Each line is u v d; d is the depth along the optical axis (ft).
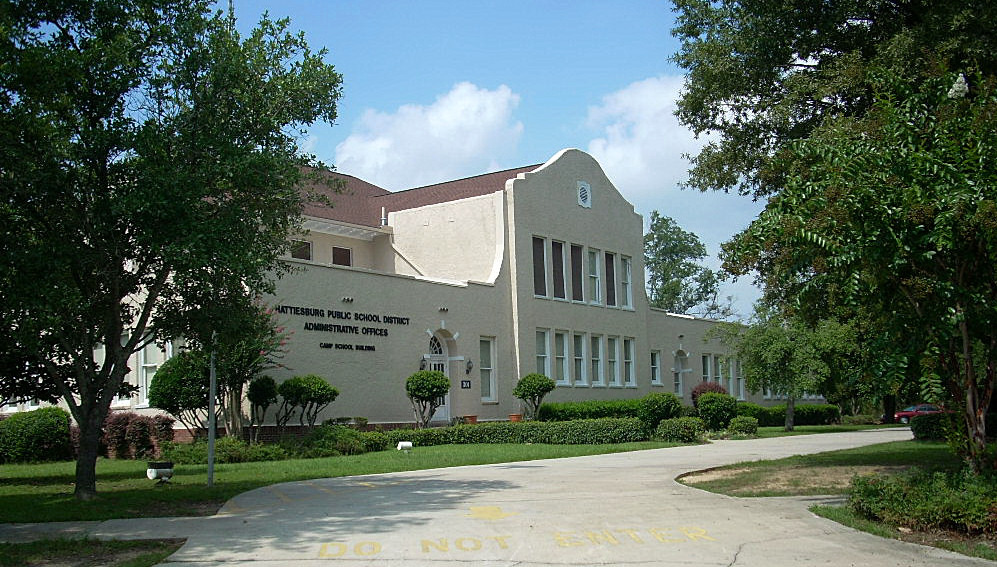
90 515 38.50
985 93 36.50
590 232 121.08
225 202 45.09
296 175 45.57
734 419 102.47
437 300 95.61
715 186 65.51
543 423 88.48
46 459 77.92
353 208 117.19
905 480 35.37
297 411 78.23
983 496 31.73
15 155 38.86
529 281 108.68
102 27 44.68
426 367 93.09
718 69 61.52
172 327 46.98
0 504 43.16
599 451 74.13
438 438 84.48
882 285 36.17
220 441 67.36
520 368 105.50
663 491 44.24
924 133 36.24
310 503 41.19
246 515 37.73
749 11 60.49
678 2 65.10
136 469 64.03
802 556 28.25
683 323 145.69
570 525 33.78
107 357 45.32
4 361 53.11
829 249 35.40
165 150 43.62
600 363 120.67
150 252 43.06
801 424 151.43
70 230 42.11
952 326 33.78
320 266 81.66
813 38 59.52
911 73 50.31
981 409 35.32
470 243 108.58
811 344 111.04
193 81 45.06
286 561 28.14
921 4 55.77
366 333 86.07
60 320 40.19
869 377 38.42
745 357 116.78
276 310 74.79
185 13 45.68
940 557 28.07
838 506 37.63
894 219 34.24
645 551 29.07
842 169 36.06
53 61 39.58
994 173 33.24
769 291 58.70
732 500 40.70
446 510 38.06
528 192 109.81
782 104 57.41
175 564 28.02
